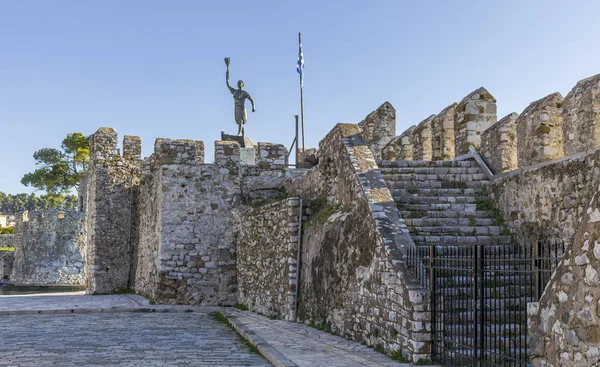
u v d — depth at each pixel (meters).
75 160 47.22
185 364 9.20
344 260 11.51
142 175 23.11
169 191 18.39
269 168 19.31
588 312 5.44
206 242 18.45
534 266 7.04
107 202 23.78
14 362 9.25
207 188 18.70
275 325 13.05
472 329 7.94
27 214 42.81
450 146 15.62
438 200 12.37
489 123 14.42
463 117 14.54
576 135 10.45
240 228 18.30
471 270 7.68
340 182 12.77
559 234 10.05
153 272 19.11
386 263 9.59
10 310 16.09
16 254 43.03
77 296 21.55
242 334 12.09
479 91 14.44
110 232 23.70
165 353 10.16
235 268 18.52
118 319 15.09
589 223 5.53
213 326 13.85
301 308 13.61
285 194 18.31
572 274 5.68
